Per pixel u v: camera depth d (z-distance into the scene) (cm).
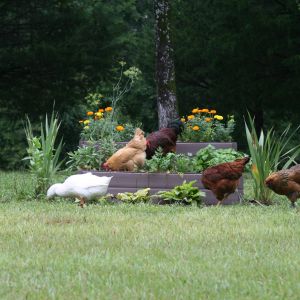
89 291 593
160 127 2198
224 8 2920
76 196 1230
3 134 4078
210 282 621
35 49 2803
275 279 634
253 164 1326
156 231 907
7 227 949
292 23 2686
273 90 2831
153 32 3519
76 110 3934
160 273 657
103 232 898
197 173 1326
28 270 676
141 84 3909
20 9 2975
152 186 1327
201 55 3144
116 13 3241
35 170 1395
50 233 891
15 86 2997
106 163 1384
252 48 2784
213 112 1691
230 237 863
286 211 1154
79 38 2891
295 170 1195
